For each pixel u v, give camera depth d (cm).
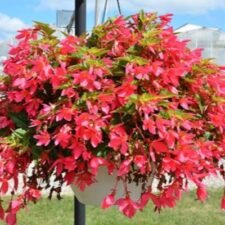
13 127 189
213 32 988
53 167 177
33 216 501
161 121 169
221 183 625
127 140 171
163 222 486
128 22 203
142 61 179
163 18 203
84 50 186
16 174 178
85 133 166
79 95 177
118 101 173
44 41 189
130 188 185
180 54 189
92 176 175
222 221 494
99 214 504
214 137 190
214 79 193
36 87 181
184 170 168
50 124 175
